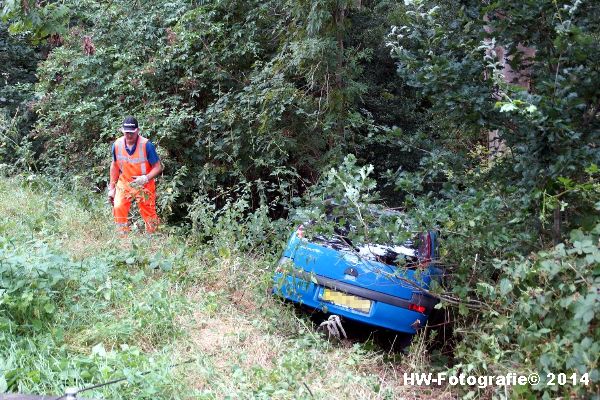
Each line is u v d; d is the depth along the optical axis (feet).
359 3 46.98
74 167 37.63
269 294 20.34
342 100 34.99
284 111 34.65
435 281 17.15
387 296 18.53
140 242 23.06
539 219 16.06
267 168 36.24
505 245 16.37
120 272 19.47
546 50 15.85
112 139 36.63
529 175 15.67
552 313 12.70
